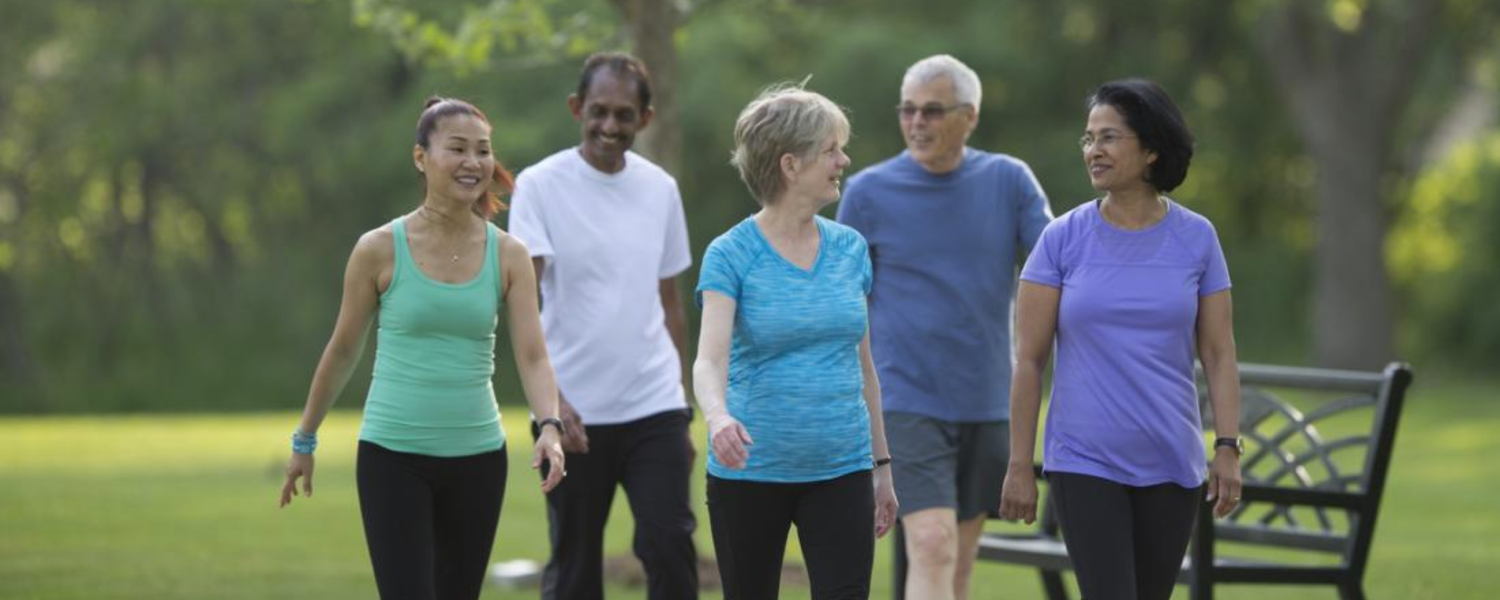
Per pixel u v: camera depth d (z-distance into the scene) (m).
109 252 92.19
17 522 28.72
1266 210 95.50
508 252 13.54
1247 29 85.69
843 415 12.78
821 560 12.79
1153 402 12.78
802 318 12.68
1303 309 93.38
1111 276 12.89
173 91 84.81
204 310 92.94
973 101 16.95
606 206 16.31
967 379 16.88
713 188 78.69
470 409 13.41
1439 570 24.69
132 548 25.77
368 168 79.94
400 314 13.23
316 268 91.31
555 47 25.23
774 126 12.68
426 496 13.44
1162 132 12.75
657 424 16.17
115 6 85.31
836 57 73.75
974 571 24.89
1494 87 88.19
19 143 88.75
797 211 12.82
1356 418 54.34
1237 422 13.04
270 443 50.78
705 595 21.66
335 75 80.06
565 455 16.09
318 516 30.62
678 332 16.94
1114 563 12.71
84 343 92.00
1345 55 76.50
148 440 52.31
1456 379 82.31
